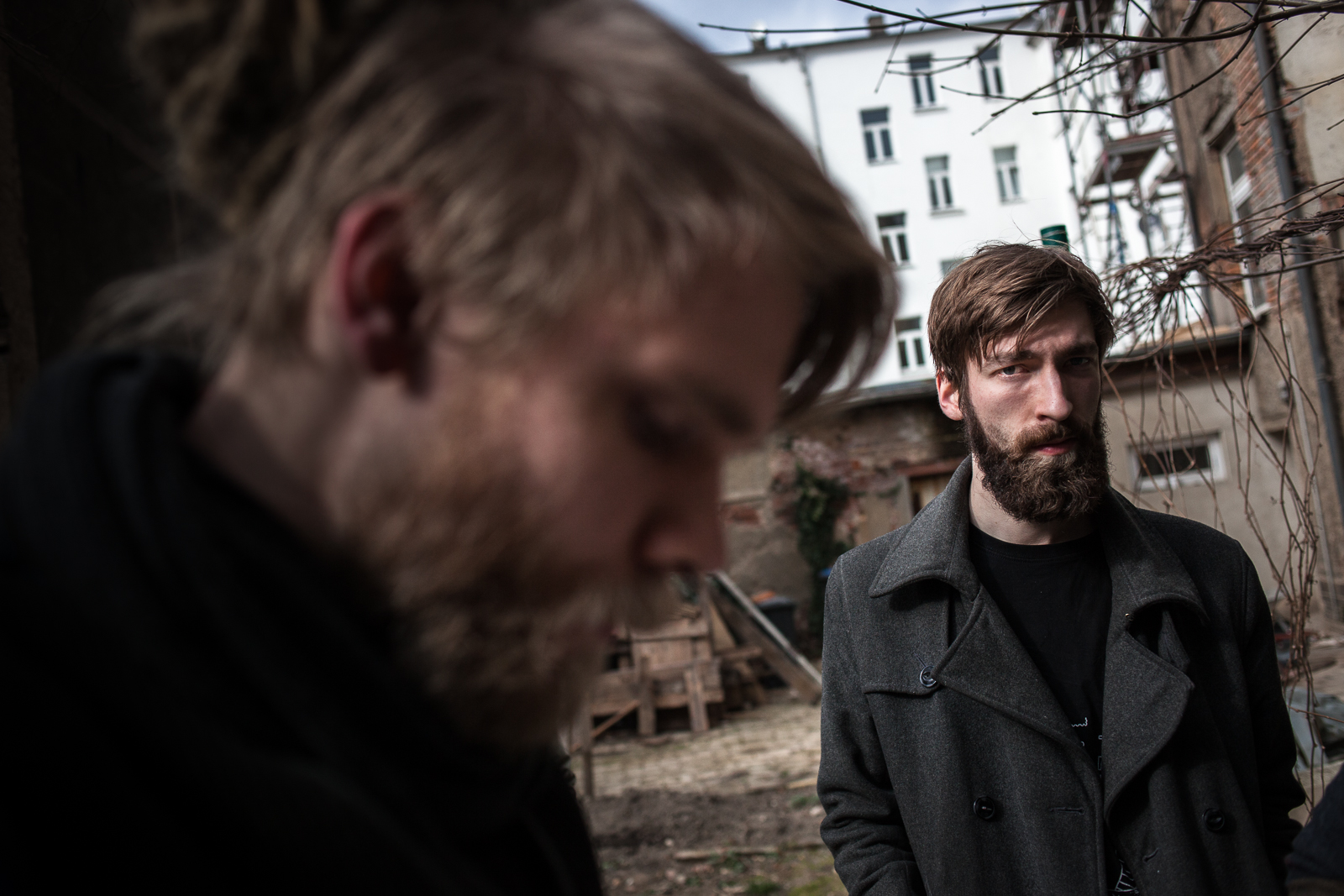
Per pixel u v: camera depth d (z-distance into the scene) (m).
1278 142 5.72
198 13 0.33
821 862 4.25
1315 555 2.21
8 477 0.33
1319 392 6.61
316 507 0.36
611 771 6.75
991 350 1.35
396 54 0.32
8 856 0.28
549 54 0.33
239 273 0.35
